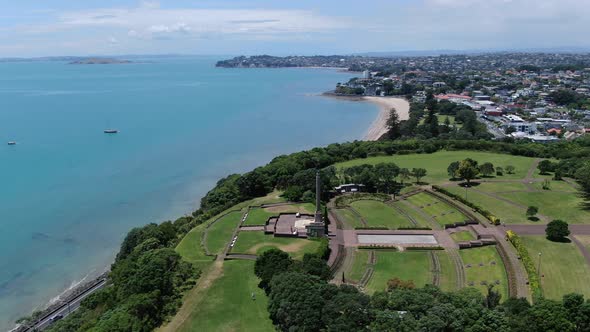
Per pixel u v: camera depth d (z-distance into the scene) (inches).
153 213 7509.8
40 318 4628.4
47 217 7239.2
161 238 5738.2
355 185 7490.2
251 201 7185.0
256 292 4421.8
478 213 6289.4
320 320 3417.8
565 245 5236.2
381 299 3511.3
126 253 5684.1
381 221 6225.4
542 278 4475.9
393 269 4852.4
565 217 6092.5
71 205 7755.9
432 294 3597.4
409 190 7421.3
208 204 7027.6
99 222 7116.1
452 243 5487.2
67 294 5172.2
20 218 7165.4
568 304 3358.8
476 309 3319.4
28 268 5767.7
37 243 6402.6
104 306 4306.1
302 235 5689.0
